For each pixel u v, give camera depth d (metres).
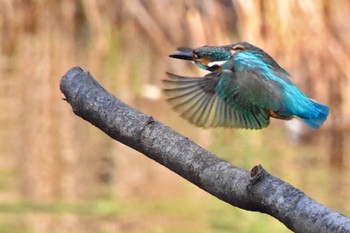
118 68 18.19
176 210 11.89
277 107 5.18
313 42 17.00
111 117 4.77
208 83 5.73
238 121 5.51
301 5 17.19
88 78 4.90
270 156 14.05
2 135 14.57
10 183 12.70
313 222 4.11
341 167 13.52
